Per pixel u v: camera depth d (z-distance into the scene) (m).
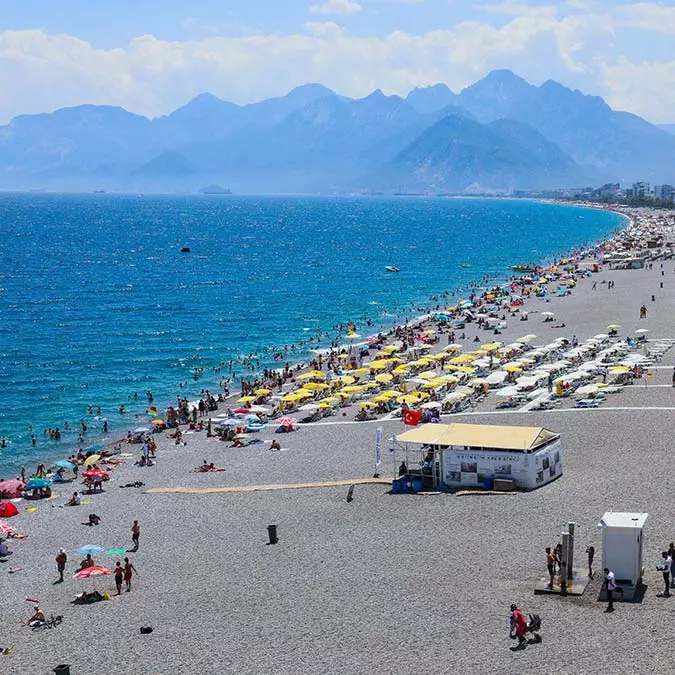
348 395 88.81
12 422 87.31
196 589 46.72
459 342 117.19
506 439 60.06
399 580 45.81
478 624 40.12
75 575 49.56
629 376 88.19
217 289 180.12
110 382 103.06
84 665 39.19
